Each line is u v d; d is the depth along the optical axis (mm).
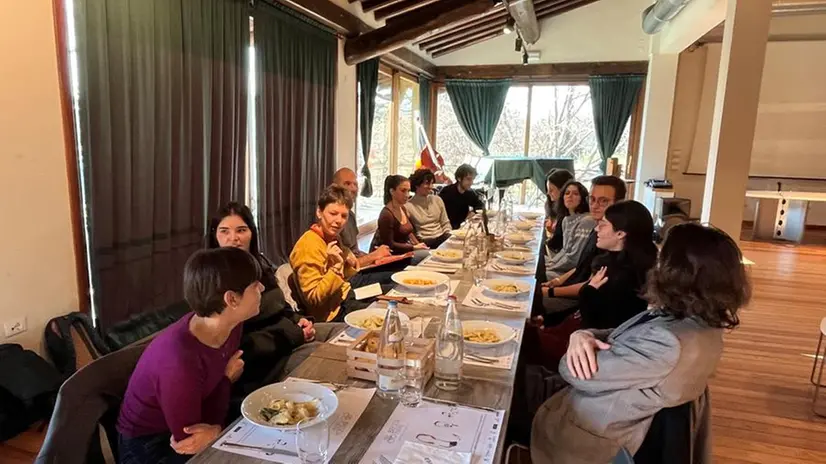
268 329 1946
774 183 7840
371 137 6609
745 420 2598
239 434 1138
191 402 1271
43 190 2490
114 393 1392
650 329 1307
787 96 7574
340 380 1396
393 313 1362
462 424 1175
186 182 3385
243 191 4047
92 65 2654
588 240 2924
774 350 3477
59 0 2486
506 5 5445
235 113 3877
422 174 4398
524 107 8867
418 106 8602
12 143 2336
